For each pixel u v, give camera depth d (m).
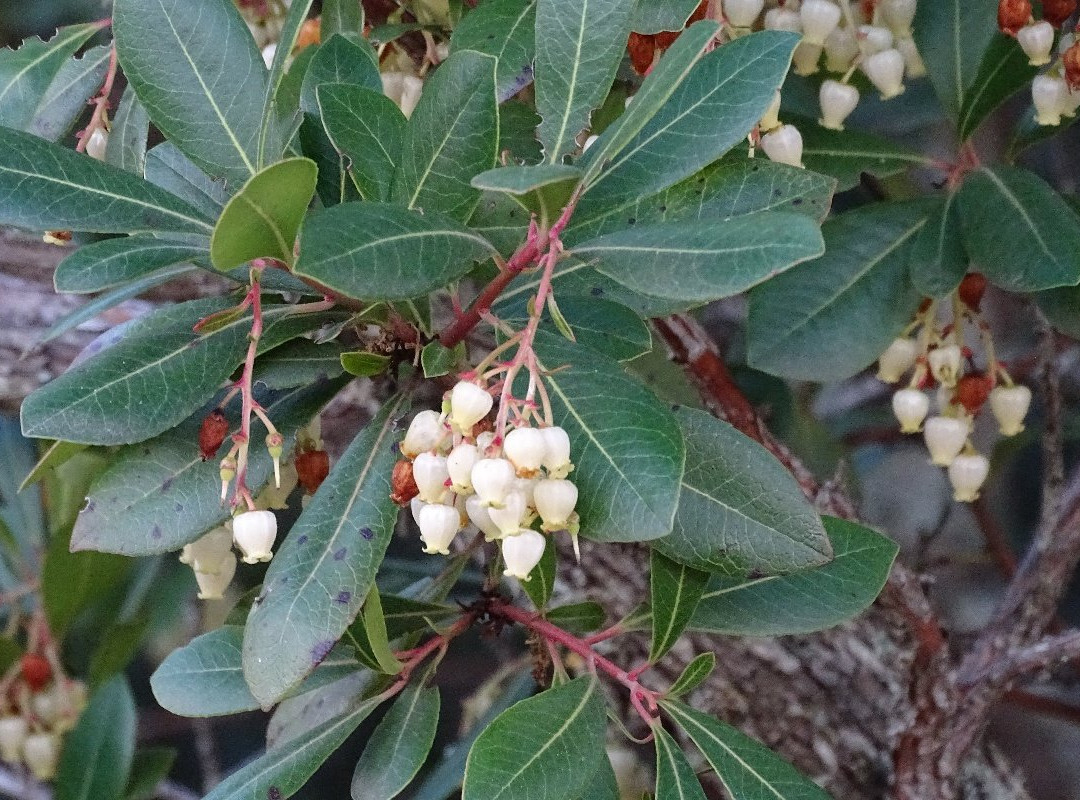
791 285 0.34
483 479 0.21
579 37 0.24
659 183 0.23
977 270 0.34
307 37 0.34
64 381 0.24
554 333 0.26
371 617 0.25
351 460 0.25
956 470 0.35
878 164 0.36
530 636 0.30
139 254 0.24
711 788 0.39
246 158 0.25
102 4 0.44
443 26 0.35
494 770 0.23
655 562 0.26
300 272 0.20
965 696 0.36
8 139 0.23
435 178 0.23
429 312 0.26
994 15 0.35
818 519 0.25
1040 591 0.37
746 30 0.30
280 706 0.33
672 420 0.22
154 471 0.26
